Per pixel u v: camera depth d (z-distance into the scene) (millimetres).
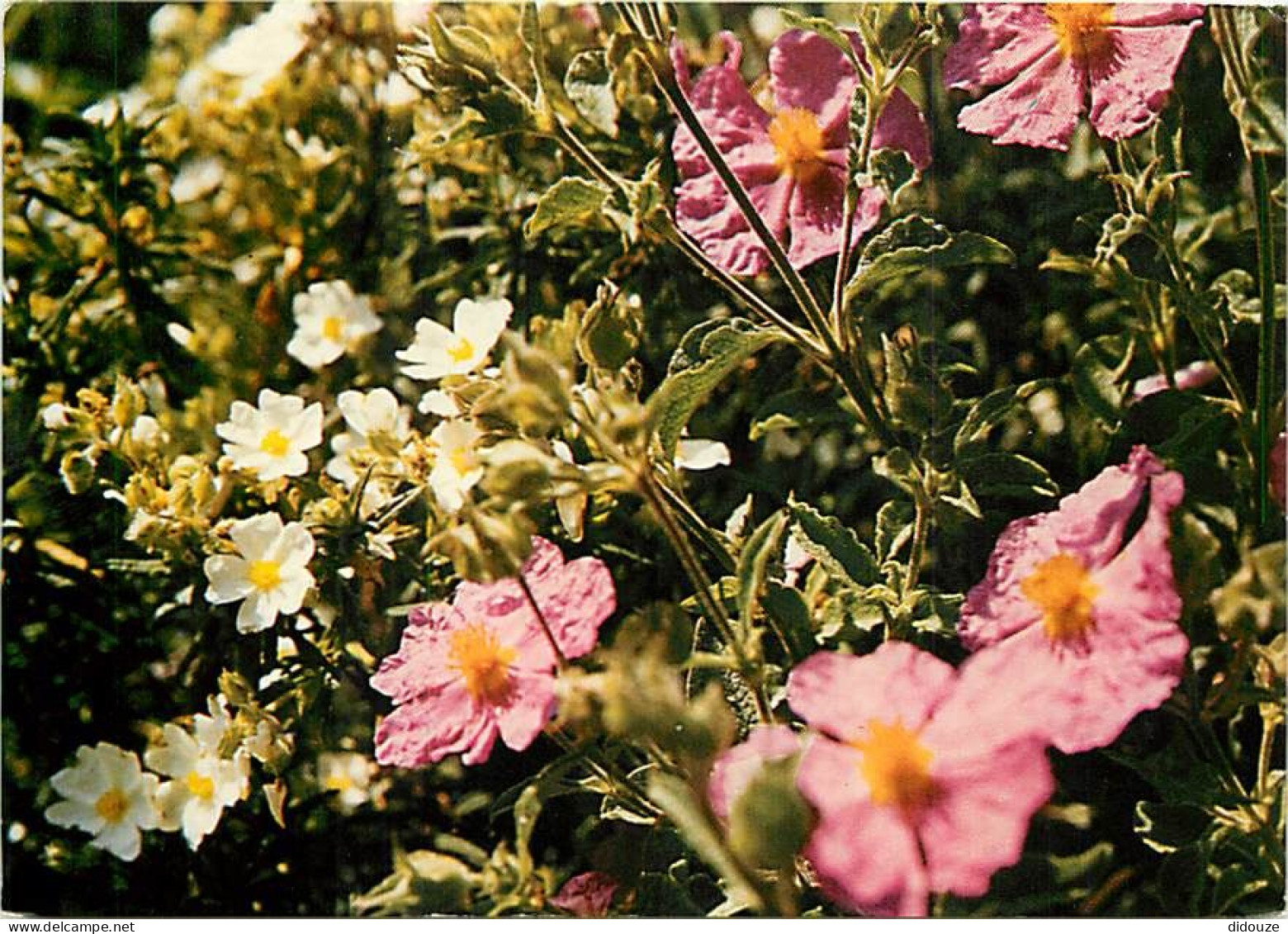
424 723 443
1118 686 430
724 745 359
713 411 574
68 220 611
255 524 498
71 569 567
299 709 515
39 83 621
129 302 610
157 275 620
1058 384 551
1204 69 541
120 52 642
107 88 635
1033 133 481
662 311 573
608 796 450
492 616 441
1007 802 403
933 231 459
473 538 388
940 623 443
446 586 496
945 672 410
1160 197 482
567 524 438
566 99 437
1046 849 493
